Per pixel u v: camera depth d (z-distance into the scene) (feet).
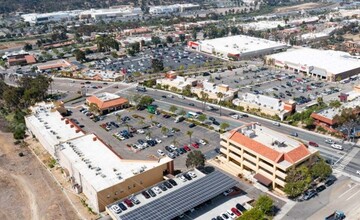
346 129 590.55
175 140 581.12
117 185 418.31
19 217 418.72
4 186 480.64
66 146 505.66
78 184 458.09
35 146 586.04
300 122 638.53
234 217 387.14
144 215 373.61
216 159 518.78
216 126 629.92
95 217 406.00
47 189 467.52
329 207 408.05
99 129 637.71
